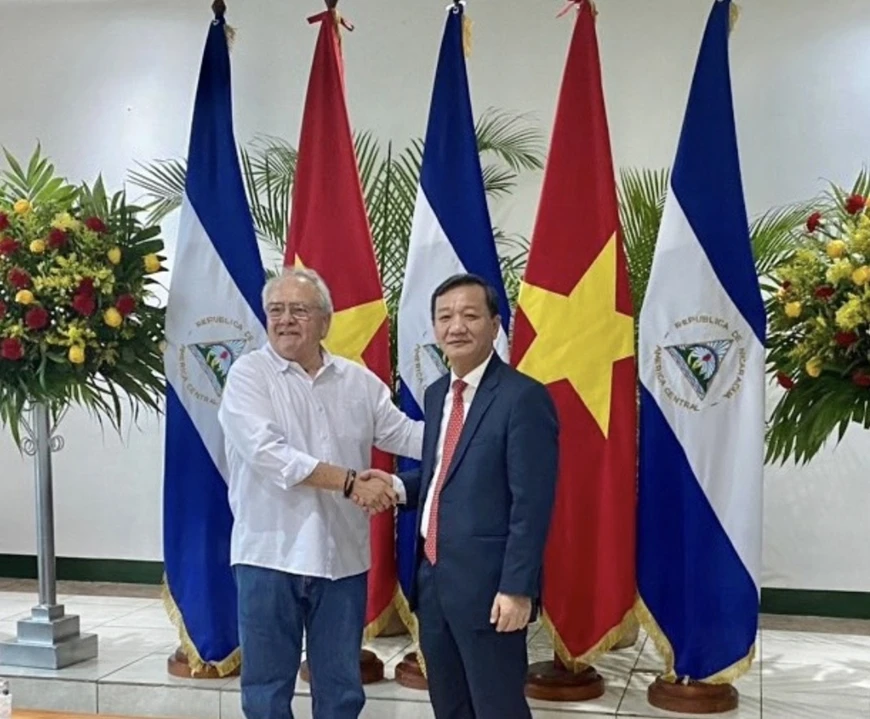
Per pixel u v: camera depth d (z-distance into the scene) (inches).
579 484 139.8
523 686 107.3
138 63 240.4
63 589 233.9
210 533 151.2
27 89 245.6
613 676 157.2
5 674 155.3
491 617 102.8
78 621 166.4
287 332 118.3
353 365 125.1
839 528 210.2
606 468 139.6
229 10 235.5
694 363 136.6
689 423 136.6
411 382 147.6
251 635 118.4
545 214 141.1
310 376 121.0
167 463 152.6
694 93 138.3
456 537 105.4
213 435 151.0
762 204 212.8
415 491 118.7
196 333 151.1
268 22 233.9
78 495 244.4
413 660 152.4
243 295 151.4
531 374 140.1
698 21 215.0
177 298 151.7
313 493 117.7
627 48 218.2
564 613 140.4
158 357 160.2
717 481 136.6
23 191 161.6
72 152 243.8
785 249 177.9
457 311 107.0
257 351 122.2
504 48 223.8
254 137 234.7
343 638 119.6
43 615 161.5
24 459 247.1
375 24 228.8
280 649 118.4
